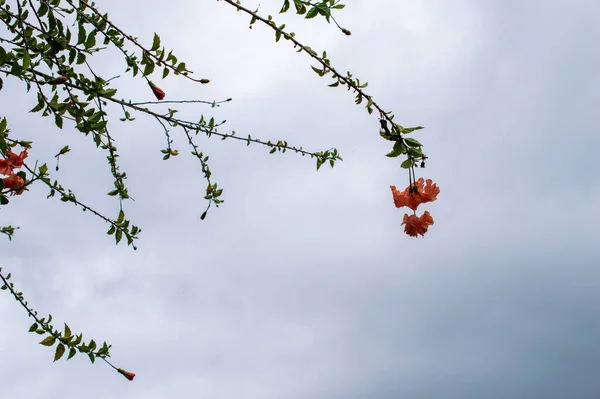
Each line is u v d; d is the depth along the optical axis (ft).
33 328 9.75
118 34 9.00
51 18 7.80
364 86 8.71
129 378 9.81
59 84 8.52
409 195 7.63
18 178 8.64
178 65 8.98
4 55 6.95
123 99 9.66
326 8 8.04
